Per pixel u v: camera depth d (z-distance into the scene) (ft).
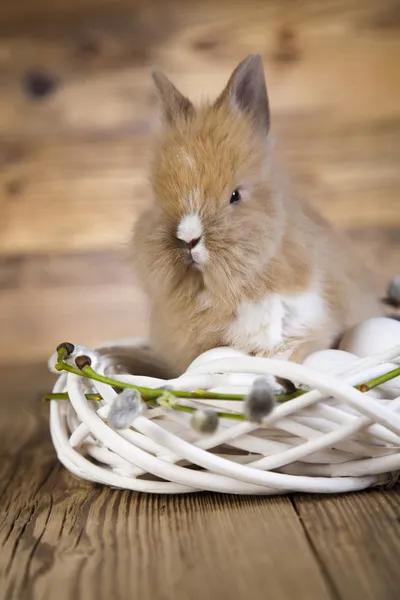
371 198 2.83
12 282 2.99
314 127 2.81
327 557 1.19
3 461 1.76
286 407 1.31
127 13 2.82
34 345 2.99
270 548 1.22
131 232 1.72
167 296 1.61
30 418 2.16
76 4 2.83
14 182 2.94
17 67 2.88
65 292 2.97
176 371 1.74
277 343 1.60
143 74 2.84
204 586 1.13
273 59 2.79
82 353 1.49
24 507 1.45
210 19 2.79
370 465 1.38
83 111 2.89
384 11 2.74
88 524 1.35
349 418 1.33
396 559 1.18
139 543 1.27
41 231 2.96
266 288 1.57
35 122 2.91
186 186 1.53
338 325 1.68
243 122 1.62
